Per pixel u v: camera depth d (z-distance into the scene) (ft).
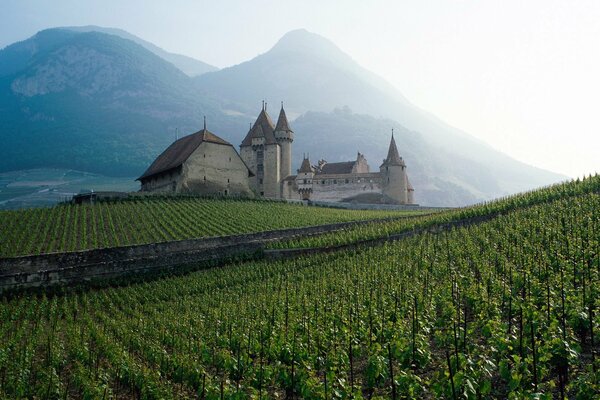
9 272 111.65
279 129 326.65
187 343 69.21
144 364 62.49
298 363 53.98
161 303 105.60
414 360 48.73
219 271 129.80
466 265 84.69
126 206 196.95
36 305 104.58
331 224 171.53
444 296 67.41
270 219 189.88
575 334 48.80
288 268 123.75
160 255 132.87
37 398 55.31
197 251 138.51
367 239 139.03
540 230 99.50
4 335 85.40
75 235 149.79
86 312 101.60
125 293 114.11
